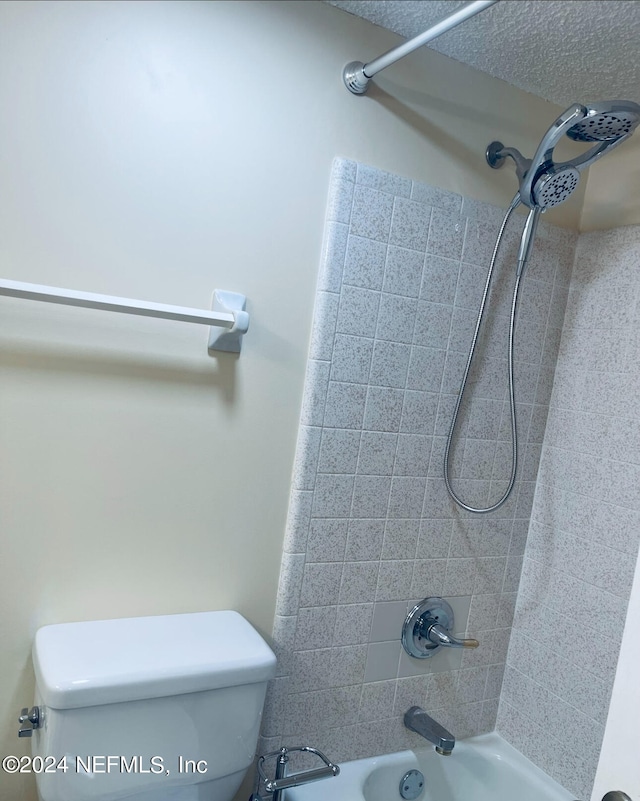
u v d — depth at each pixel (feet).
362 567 5.21
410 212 5.04
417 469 5.38
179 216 4.22
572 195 5.89
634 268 5.41
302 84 4.52
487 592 5.95
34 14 3.67
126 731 3.76
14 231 3.77
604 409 5.53
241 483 4.66
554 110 5.75
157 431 4.32
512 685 6.09
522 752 5.92
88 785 3.71
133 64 3.96
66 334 3.98
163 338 4.27
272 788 4.42
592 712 5.32
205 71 4.18
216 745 4.10
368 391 5.04
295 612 4.93
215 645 4.16
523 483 6.02
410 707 5.65
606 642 5.28
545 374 5.98
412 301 5.15
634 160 5.51
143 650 3.96
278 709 4.96
